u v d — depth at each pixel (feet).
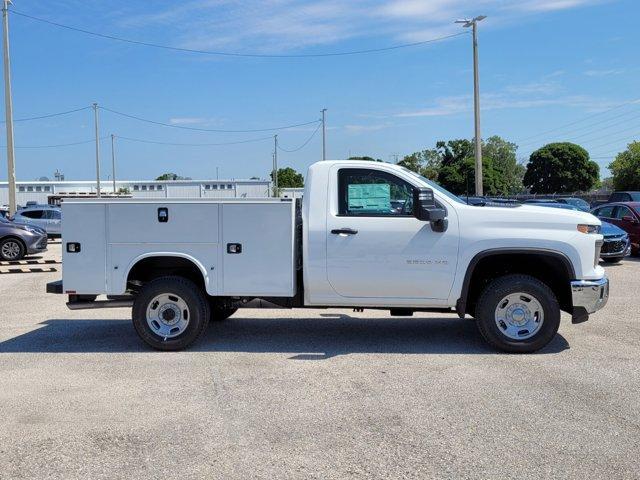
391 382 19.33
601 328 26.89
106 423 16.12
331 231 22.72
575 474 12.97
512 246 22.21
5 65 95.14
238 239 23.08
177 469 13.41
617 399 17.53
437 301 22.80
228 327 27.89
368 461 13.69
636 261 54.85
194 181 231.71
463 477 12.87
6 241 58.80
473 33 112.68
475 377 19.74
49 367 21.52
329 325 28.30
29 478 13.05
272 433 15.35
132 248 23.40
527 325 22.62
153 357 22.79
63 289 23.68
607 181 275.18
